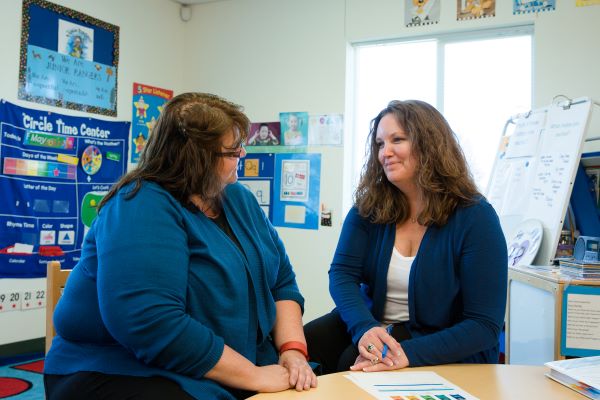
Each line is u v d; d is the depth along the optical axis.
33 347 3.52
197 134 1.22
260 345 1.35
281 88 4.39
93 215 3.93
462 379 1.09
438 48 3.89
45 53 3.62
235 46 4.61
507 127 3.51
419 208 1.58
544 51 3.46
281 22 4.41
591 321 1.89
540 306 2.09
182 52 4.84
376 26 4.01
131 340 1.05
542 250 2.61
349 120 4.20
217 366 1.09
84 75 3.90
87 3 3.92
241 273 1.26
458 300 1.49
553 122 2.87
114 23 4.14
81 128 3.86
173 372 1.08
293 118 4.32
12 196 3.41
